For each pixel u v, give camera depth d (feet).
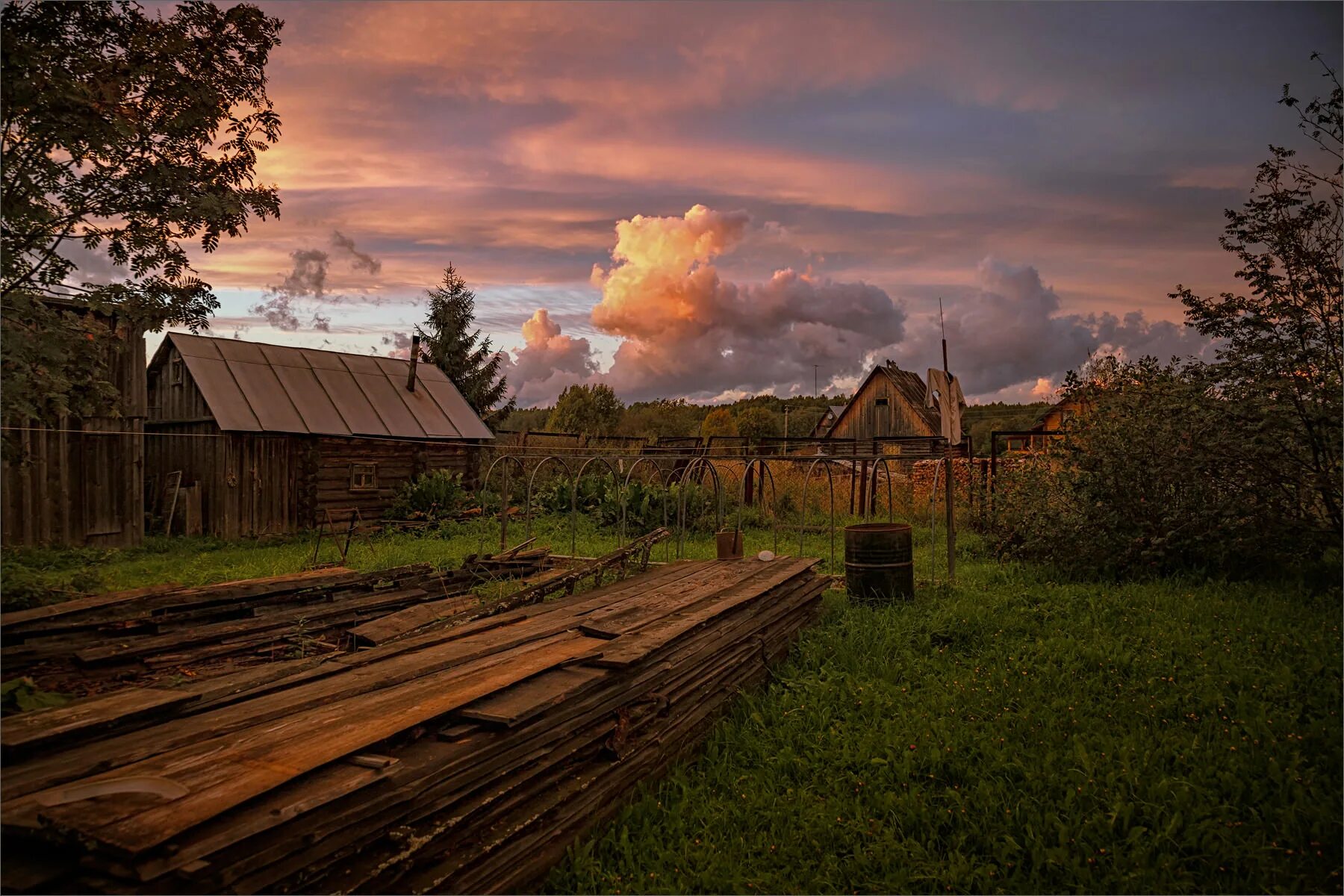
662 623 17.76
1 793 8.46
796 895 11.69
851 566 29.32
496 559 28.91
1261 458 29.32
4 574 21.30
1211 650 20.80
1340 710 16.48
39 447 42.22
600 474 62.23
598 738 13.51
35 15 18.72
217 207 20.33
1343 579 27.45
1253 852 11.96
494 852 10.57
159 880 7.17
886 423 120.06
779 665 22.48
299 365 60.39
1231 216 29.14
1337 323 27.71
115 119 18.44
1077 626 24.22
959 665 21.74
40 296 19.27
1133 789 14.05
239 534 51.19
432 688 12.26
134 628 18.39
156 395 58.49
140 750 9.67
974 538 45.93
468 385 110.11
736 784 15.16
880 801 14.20
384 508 59.16
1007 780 14.80
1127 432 33.50
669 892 11.38
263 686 12.68
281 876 7.89
